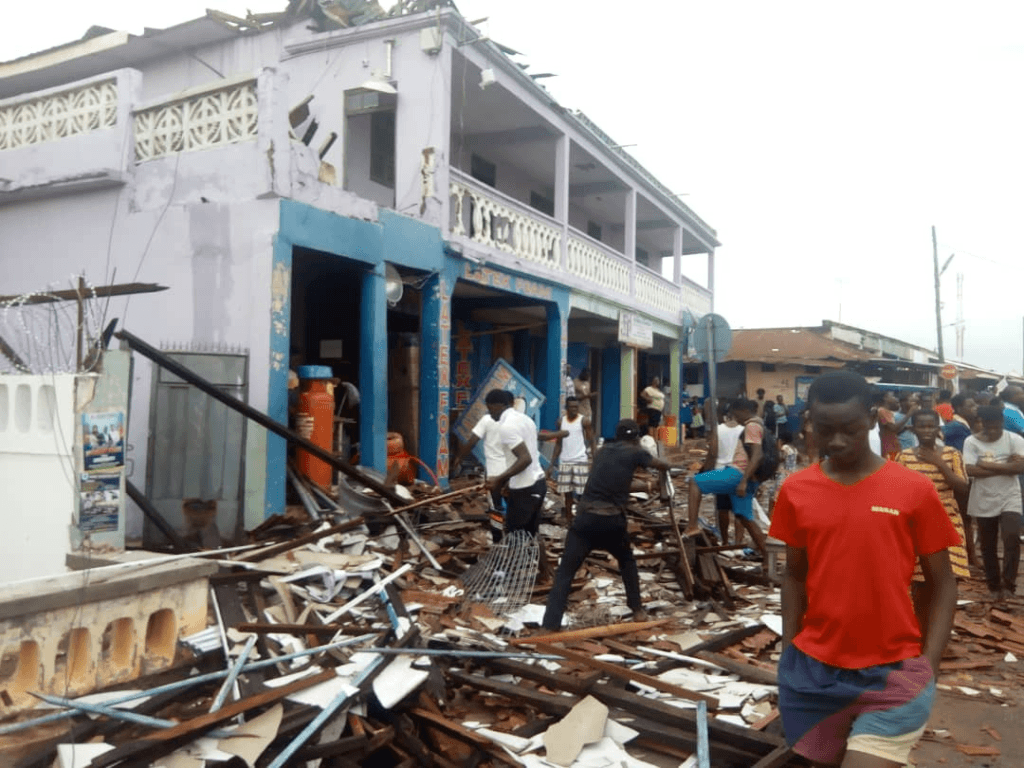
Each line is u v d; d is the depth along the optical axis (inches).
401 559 270.2
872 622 94.6
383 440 378.6
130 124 342.6
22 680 139.5
